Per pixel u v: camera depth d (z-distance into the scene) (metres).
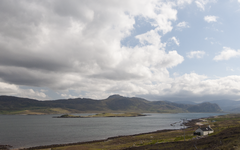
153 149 71.75
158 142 93.62
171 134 132.12
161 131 163.75
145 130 185.38
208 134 113.12
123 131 176.88
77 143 109.75
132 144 96.38
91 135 149.25
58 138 133.50
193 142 75.81
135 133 162.50
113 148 86.88
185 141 85.81
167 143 85.06
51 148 93.62
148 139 113.69
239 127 101.44
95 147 92.19
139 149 75.88
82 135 149.25
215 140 67.94
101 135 149.25
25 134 156.88
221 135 84.12
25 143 114.06
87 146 94.44
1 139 129.75
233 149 45.91
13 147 102.00
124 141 109.88
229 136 69.75
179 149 64.56
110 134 155.50
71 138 133.50
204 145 63.66
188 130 155.88
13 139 129.50
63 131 178.62
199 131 117.06
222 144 56.44
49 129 197.88
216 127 153.75
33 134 156.75
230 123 184.00
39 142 117.25
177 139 101.00
